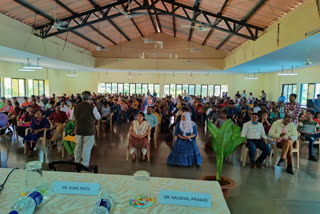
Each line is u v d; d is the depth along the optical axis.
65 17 7.40
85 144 3.44
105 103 7.27
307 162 4.27
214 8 6.70
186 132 3.96
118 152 4.69
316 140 4.64
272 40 5.74
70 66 11.81
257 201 2.70
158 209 1.02
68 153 4.44
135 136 4.16
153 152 4.74
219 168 2.34
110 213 0.97
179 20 9.45
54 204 1.03
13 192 1.14
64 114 5.17
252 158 3.90
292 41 4.66
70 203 1.04
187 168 3.82
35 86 13.27
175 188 1.24
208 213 1.01
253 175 3.55
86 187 1.13
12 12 6.15
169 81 17.72
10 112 6.14
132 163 4.02
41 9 6.42
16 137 5.87
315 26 3.81
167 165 3.94
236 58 9.57
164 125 7.90
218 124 5.45
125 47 12.77
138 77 18.08
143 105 11.84
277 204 2.63
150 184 1.28
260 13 5.77
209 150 4.99
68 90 17.89
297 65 9.05
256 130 3.99
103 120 6.82
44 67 12.65
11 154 4.37
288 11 5.11
